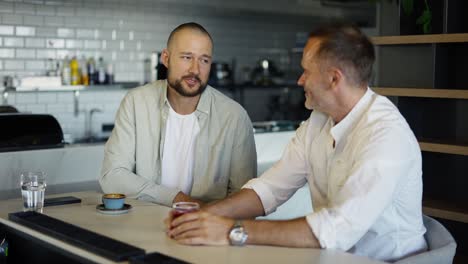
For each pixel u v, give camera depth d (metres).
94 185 3.49
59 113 5.92
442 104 3.32
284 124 5.16
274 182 2.27
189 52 2.65
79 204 2.49
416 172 2.01
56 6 5.78
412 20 3.37
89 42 6.02
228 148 2.86
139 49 6.39
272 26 7.71
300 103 7.91
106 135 6.19
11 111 4.04
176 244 1.88
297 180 2.30
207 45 2.69
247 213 2.21
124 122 2.81
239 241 1.86
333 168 2.09
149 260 1.64
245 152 2.88
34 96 5.74
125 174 2.73
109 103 6.28
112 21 6.16
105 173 2.77
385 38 3.26
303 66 2.02
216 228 1.88
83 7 5.94
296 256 1.77
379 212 1.88
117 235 1.98
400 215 2.03
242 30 7.38
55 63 5.82
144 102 2.81
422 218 2.18
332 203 1.95
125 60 6.29
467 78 3.19
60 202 2.47
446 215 2.99
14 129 3.45
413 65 3.44
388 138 1.91
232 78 7.14
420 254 1.91
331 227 1.84
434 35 3.05
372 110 2.00
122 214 2.29
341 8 7.68
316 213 1.89
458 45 3.21
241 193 2.24
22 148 3.41
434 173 3.35
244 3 6.64
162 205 2.56
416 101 3.37
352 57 1.96
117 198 2.32
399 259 2.05
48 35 5.76
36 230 2.03
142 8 6.36
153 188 2.70
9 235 2.40
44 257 2.26
